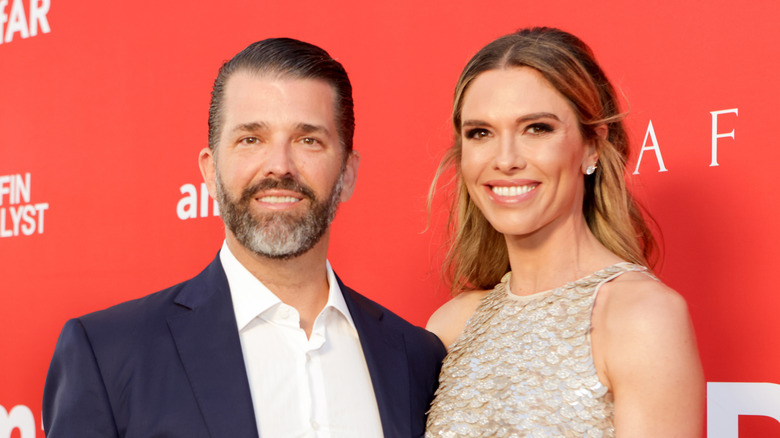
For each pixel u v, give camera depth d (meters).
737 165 2.10
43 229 3.35
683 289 2.16
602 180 1.81
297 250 1.66
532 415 1.58
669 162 2.19
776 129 2.04
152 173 3.10
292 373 1.67
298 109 1.66
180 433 1.51
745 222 2.08
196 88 3.04
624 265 1.69
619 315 1.57
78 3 3.34
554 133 1.69
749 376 2.06
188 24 3.08
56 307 3.28
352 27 2.76
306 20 2.85
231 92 1.71
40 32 3.42
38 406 3.28
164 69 3.12
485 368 1.70
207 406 1.53
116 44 3.23
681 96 2.18
